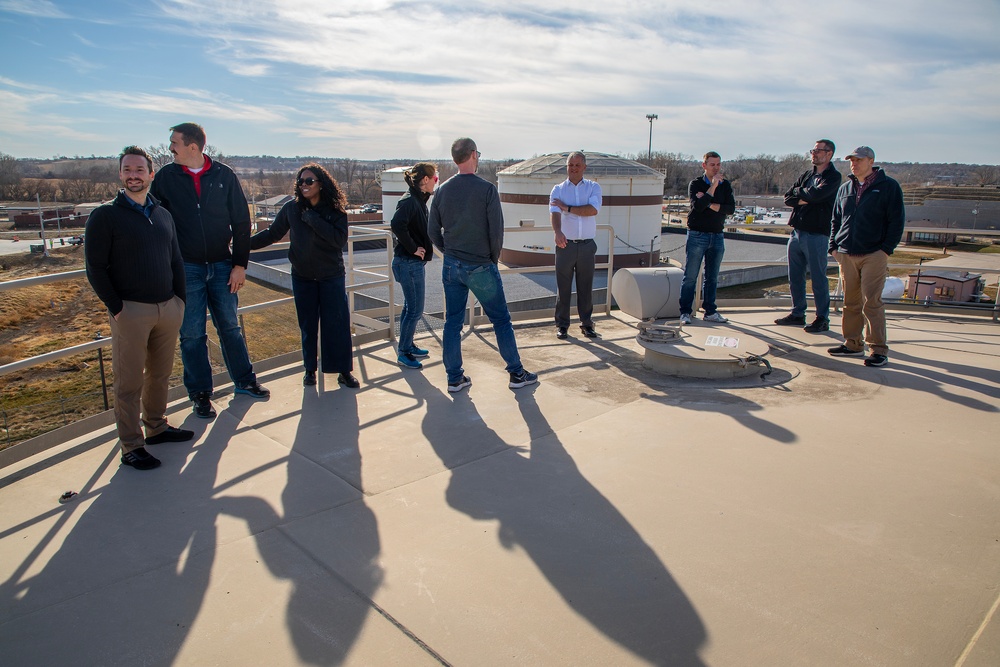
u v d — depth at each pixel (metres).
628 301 7.12
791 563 2.62
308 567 2.61
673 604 2.37
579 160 6.01
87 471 3.47
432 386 4.91
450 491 3.25
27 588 2.48
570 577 2.54
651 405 4.47
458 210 4.41
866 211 5.28
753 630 2.22
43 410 13.93
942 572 2.55
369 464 3.57
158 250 3.42
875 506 3.07
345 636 2.21
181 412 4.35
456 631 2.23
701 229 6.73
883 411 4.33
